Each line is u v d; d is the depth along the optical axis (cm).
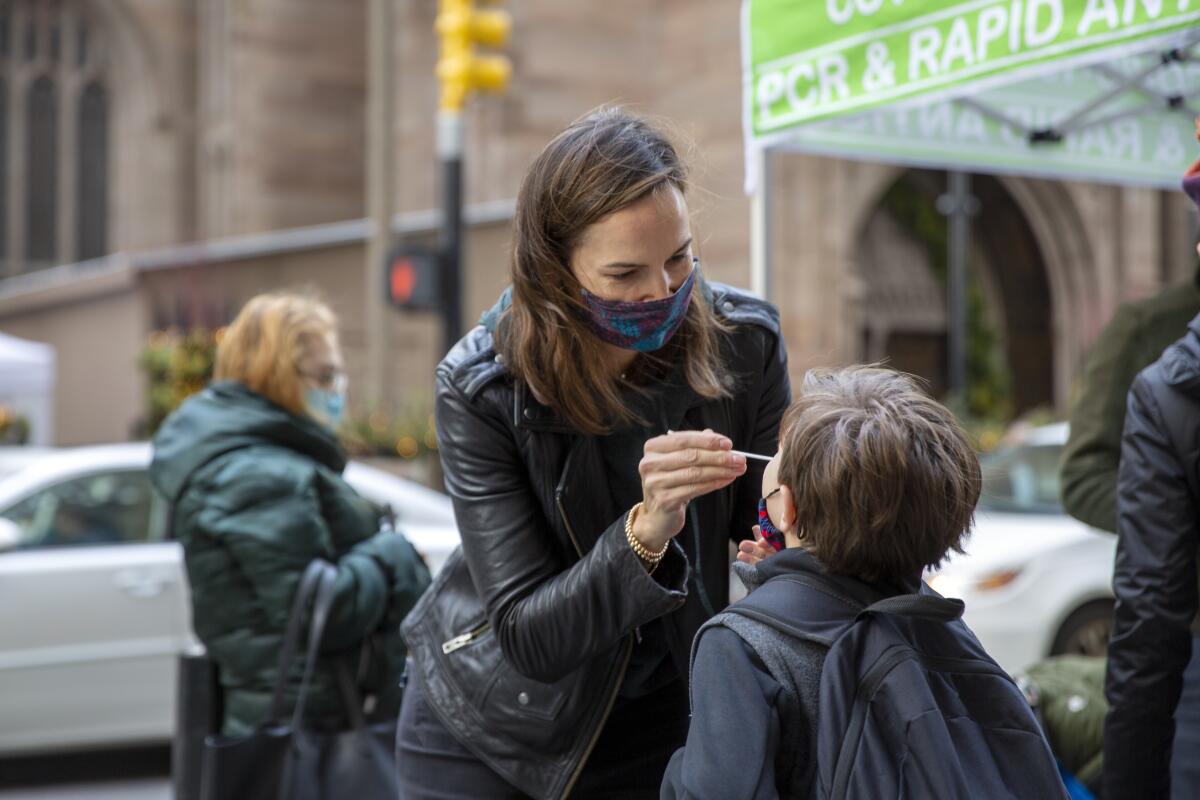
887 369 191
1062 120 445
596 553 197
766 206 376
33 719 604
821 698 166
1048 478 720
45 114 2745
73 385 1867
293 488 314
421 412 1261
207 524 310
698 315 215
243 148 2614
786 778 170
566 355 203
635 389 213
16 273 2719
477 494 212
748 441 227
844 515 171
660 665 228
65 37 2755
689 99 1861
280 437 325
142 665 619
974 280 2148
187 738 322
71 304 1875
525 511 212
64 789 609
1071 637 648
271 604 307
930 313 2108
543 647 201
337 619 306
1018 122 438
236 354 331
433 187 2133
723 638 174
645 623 211
